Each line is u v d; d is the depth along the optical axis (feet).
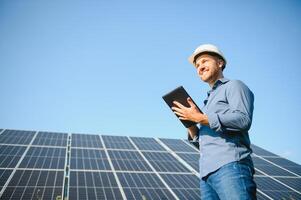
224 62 13.11
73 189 42.93
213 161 10.78
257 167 66.03
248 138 11.35
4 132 65.98
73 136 70.74
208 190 11.46
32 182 44.01
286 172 64.69
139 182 49.21
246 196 9.73
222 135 11.09
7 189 40.81
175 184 50.52
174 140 82.23
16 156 53.26
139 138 78.74
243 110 10.61
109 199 41.65
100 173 50.55
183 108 11.93
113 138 75.00
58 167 50.96
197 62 13.01
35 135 67.56
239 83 11.51
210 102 12.12
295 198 50.98
